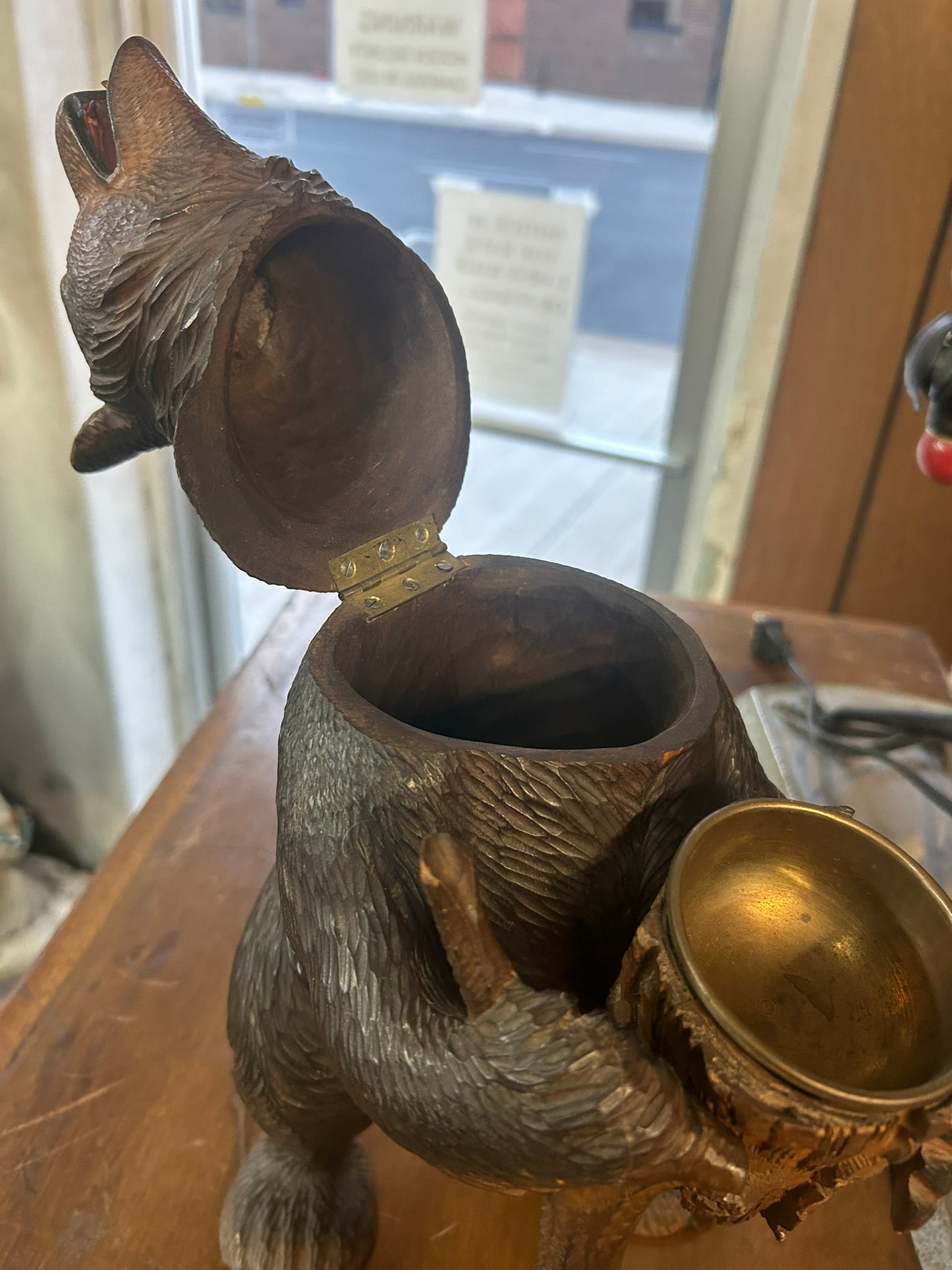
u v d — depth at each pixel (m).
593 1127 0.30
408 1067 0.33
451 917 0.31
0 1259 0.54
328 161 1.21
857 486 1.11
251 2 1.12
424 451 0.50
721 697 0.43
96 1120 0.60
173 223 0.38
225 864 0.76
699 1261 0.56
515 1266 0.55
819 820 0.38
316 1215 0.53
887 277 0.98
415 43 1.10
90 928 0.72
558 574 0.50
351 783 0.39
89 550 1.04
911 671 0.99
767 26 0.94
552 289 1.19
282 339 0.46
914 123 0.90
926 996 0.35
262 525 0.43
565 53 1.07
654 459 1.22
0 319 0.92
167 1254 0.54
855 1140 0.31
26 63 0.81
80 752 1.23
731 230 1.06
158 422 0.43
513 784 0.38
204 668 1.26
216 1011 0.67
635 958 0.34
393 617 0.47
